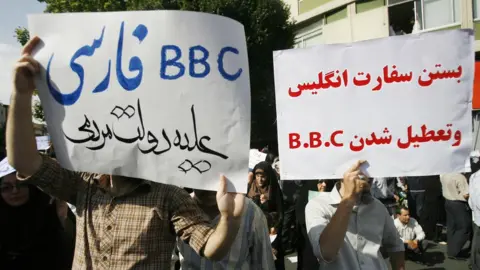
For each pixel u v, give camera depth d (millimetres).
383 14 15469
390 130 2203
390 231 2482
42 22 1834
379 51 2205
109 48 1806
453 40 2150
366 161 2223
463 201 6367
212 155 1737
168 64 1769
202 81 1755
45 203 2461
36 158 1803
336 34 17344
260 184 4195
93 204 1847
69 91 1827
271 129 16297
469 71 2145
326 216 2361
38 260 2393
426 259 6508
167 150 1766
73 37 1827
